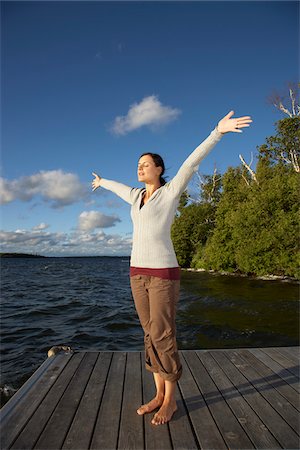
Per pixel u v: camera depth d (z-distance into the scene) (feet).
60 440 6.77
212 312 36.63
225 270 90.22
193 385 9.66
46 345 26.02
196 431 7.16
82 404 8.32
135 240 7.73
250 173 98.07
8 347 25.49
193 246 114.93
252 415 7.91
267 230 73.41
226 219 86.07
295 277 69.41
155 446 6.62
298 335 26.99
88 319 36.09
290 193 74.90
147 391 9.12
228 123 6.68
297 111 87.92
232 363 11.50
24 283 83.87
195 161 7.20
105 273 134.10
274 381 9.96
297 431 7.22
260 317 33.53
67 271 152.87
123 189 8.54
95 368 10.82
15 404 8.26
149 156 7.91
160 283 7.25
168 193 7.45
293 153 90.58
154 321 7.25
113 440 6.79
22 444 6.63
